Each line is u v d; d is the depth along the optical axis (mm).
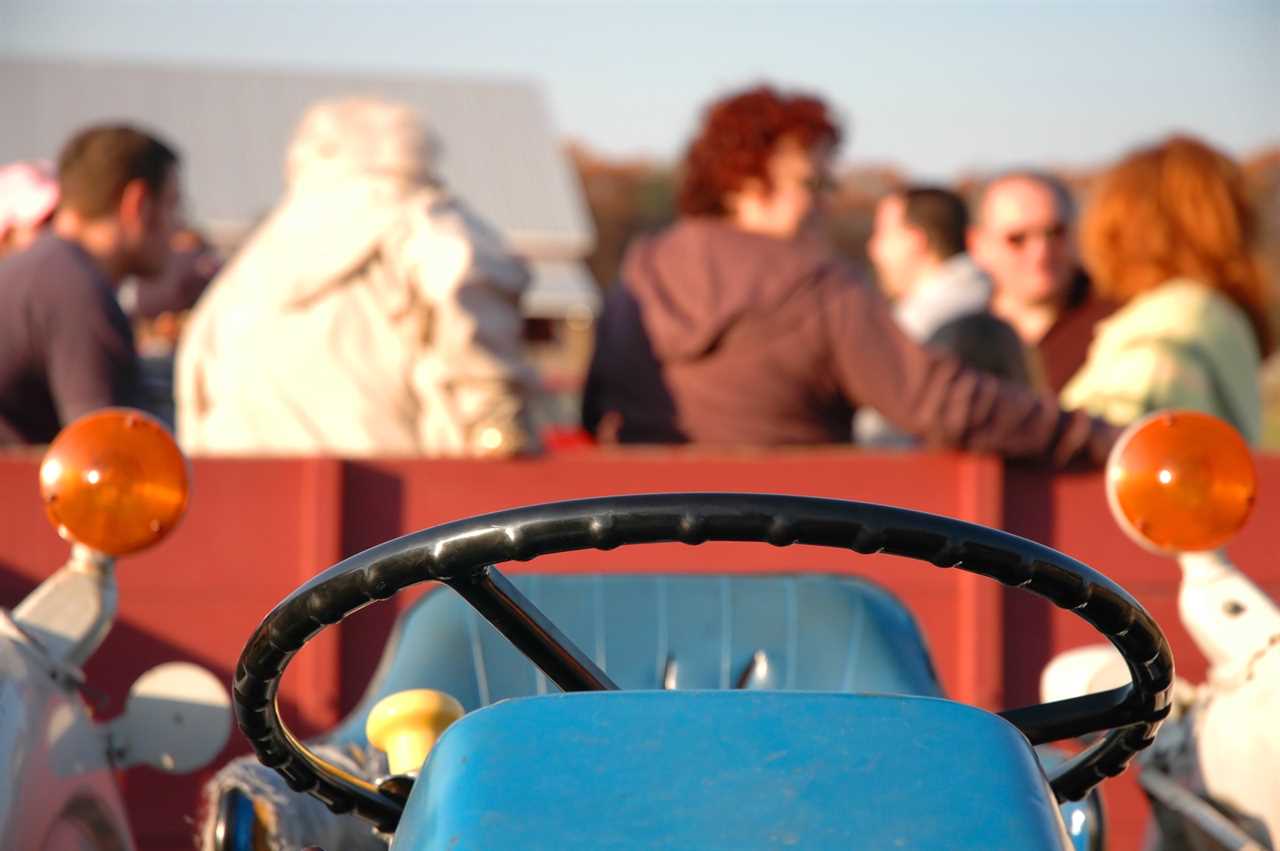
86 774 2240
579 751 1392
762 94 4281
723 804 1331
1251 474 2404
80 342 3908
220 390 4039
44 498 2281
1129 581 3824
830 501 1455
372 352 3975
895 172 35438
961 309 5285
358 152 4148
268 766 1722
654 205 37062
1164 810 2492
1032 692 3766
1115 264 4379
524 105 17625
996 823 1329
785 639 2609
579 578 2678
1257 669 2383
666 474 3742
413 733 1723
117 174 4348
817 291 3932
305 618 1539
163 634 3627
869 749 1388
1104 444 3785
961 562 1490
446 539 1476
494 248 4020
